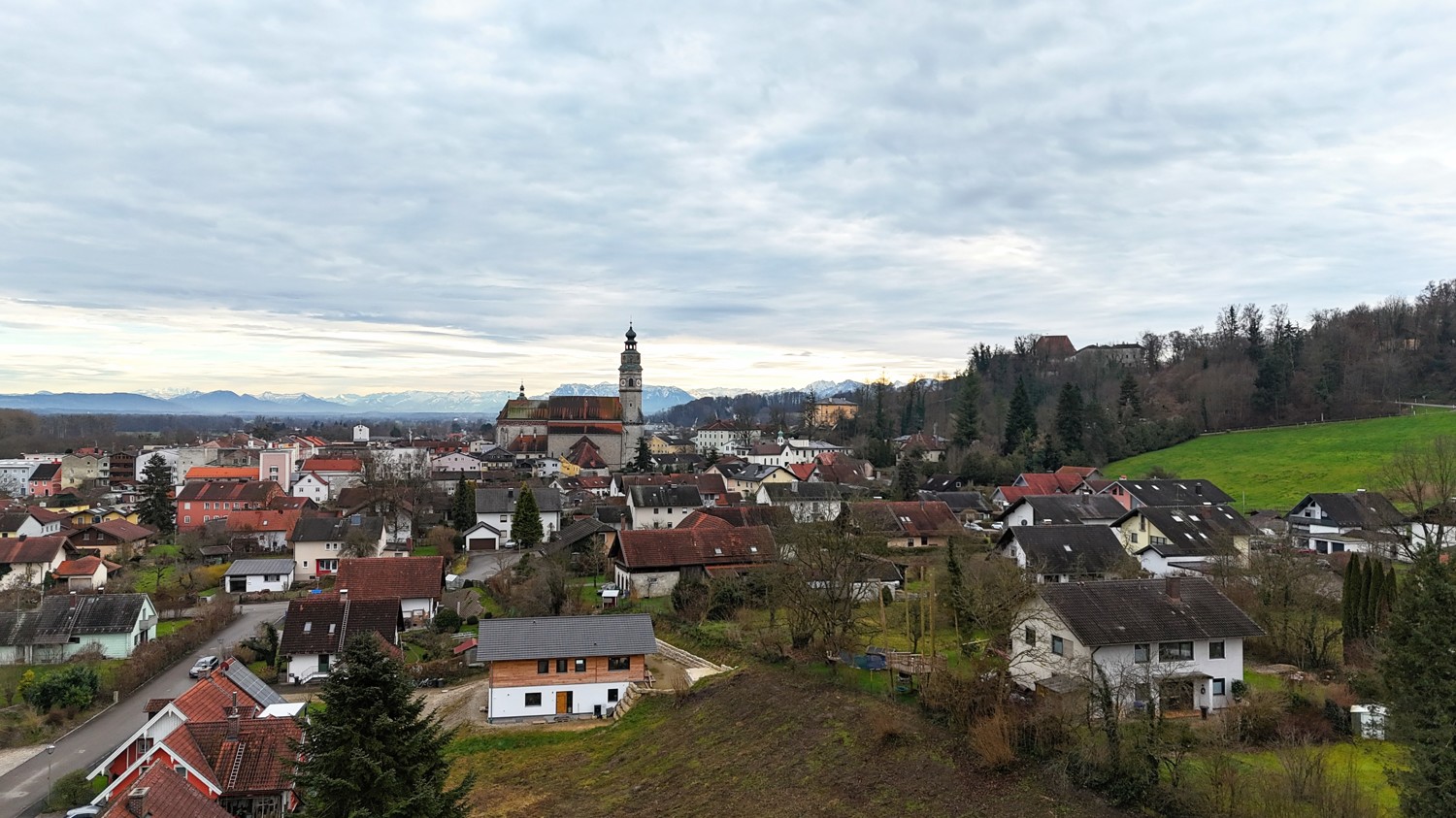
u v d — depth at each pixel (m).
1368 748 36.84
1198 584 45.94
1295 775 30.44
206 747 39.72
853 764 39.88
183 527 131.00
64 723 56.56
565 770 47.00
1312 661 48.31
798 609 55.31
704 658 61.41
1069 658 42.94
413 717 30.11
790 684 49.91
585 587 85.25
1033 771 35.59
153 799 31.95
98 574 97.25
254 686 51.72
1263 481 126.56
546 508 126.19
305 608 67.94
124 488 188.25
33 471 189.75
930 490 138.62
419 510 135.00
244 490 138.12
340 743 28.73
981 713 39.50
